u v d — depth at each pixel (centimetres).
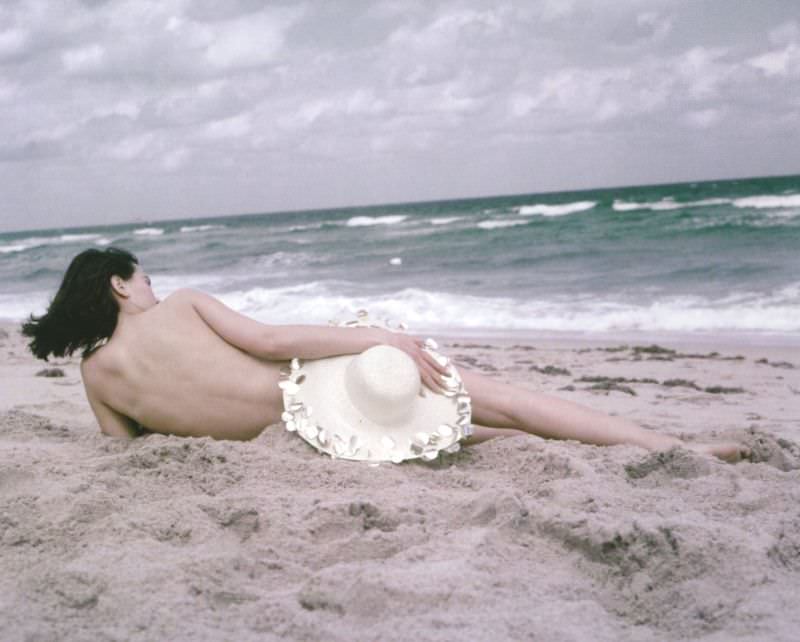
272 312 1531
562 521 239
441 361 343
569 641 182
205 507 258
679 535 221
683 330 1089
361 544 237
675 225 2728
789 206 2977
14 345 984
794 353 871
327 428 322
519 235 3155
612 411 534
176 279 2548
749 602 195
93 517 255
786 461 337
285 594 205
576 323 1202
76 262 353
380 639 182
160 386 345
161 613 192
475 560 222
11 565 224
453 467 317
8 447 360
